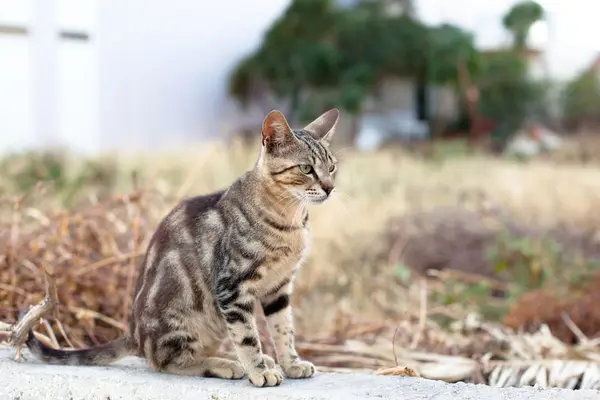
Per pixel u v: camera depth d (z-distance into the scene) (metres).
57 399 1.87
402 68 7.60
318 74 7.21
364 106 7.52
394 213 3.76
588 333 2.47
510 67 7.95
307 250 2.02
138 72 6.74
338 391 1.82
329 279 2.97
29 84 6.10
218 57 7.21
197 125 7.11
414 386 1.85
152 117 6.83
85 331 2.30
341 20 7.49
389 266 3.09
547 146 6.93
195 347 1.96
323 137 2.10
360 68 7.33
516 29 8.44
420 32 7.60
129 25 6.68
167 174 3.70
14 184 3.53
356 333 2.44
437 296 2.80
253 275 1.95
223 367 1.94
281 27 7.36
